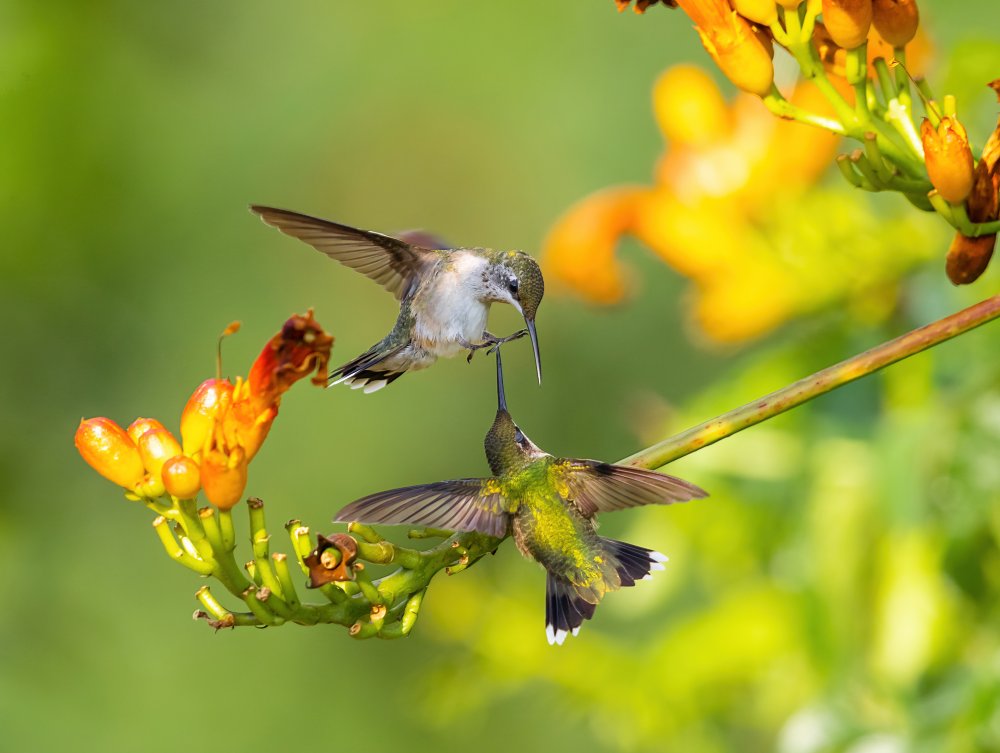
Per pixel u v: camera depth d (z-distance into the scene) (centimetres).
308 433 1808
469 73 1808
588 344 1758
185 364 1616
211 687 1656
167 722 1566
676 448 564
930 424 762
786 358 854
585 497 668
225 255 1683
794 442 841
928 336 531
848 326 850
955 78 794
